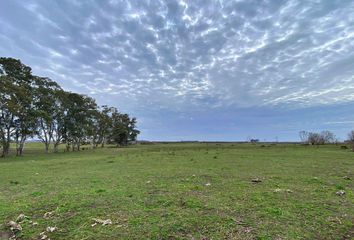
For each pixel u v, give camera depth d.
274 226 5.93
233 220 6.32
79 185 11.38
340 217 6.57
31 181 13.15
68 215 7.02
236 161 21.30
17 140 42.47
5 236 5.88
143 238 5.42
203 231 5.70
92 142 71.06
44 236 5.70
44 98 47.88
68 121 56.34
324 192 9.30
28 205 8.13
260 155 27.95
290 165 18.02
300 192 9.28
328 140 52.28
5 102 37.69
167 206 7.61
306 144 53.19
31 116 42.91
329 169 15.75
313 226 5.96
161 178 12.77
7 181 13.38
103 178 13.30
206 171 15.09
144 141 107.31
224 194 8.99
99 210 7.34
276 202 7.90
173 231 5.72
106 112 77.38
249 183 11.11
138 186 10.70
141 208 7.45
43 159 30.03
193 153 33.44
